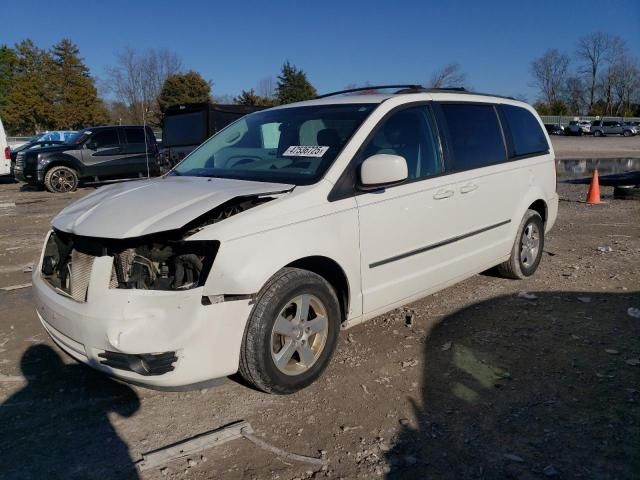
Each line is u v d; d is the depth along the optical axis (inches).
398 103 164.9
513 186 203.3
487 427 120.7
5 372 148.9
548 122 2738.7
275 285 125.7
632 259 258.7
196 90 1657.2
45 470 108.4
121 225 120.3
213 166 168.9
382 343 164.6
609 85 3361.2
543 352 157.4
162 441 117.8
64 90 2119.8
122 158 622.5
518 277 221.5
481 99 200.8
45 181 591.5
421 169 165.8
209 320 117.3
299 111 174.2
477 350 159.2
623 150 1248.8
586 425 120.7
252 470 107.5
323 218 135.6
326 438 117.6
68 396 136.5
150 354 114.2
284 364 131.2
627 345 161.0
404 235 157.1
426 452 112.3
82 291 123.1
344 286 145.5
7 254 292.5
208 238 118.4
